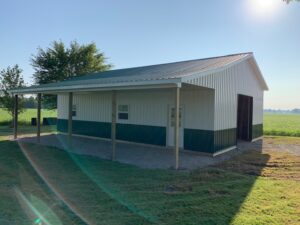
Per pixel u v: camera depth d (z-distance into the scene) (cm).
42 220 429
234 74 1201
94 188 595
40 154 991
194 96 1090
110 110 1437
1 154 980
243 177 712
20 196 536
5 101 2217
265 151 1155
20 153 1003
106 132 1455
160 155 1010
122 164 846
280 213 469
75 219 434
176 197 544
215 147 1034
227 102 1134
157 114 1233
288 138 1691
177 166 801
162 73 1015
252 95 1461
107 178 679
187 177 698
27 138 1470
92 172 737
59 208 479
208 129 1041
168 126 1196
